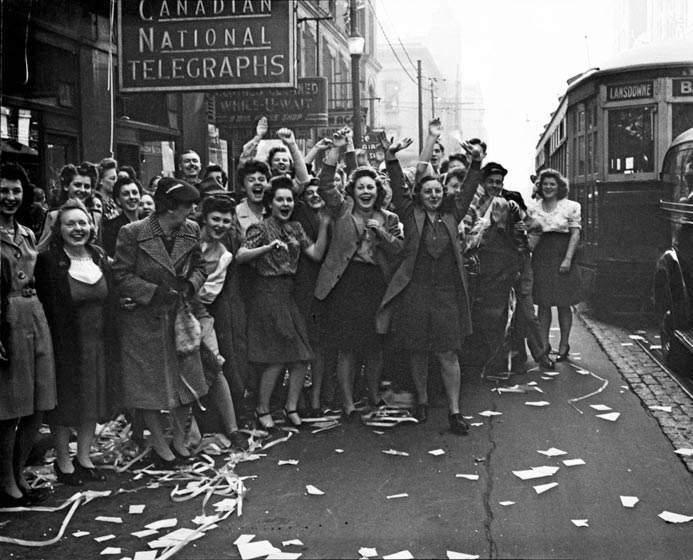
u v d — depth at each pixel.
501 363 8.06
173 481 5.16
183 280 5.33
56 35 9.59
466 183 6.41
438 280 6.23
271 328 6.17
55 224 5.11
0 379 4.56
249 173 6.61
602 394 7.28
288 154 7.23
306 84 15.93
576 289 8.48
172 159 14.27
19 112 9.03
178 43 8.09
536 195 8.76
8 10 8.72
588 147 12.58
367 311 6.42
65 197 6.64
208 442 5.80
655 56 11.61
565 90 14.91
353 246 6.41
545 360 8.33
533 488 4.95
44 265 5.01
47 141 9.59
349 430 6.23
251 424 6.19
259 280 6.21
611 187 11.62
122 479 5.23
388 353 7.25
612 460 5.48
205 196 6.54
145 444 5.82
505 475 5.19
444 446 5.80
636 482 5.05
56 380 5.02
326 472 5.27
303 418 6.51
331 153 6.45
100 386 5.16
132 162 12.14
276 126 16.11
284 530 4.35
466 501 4.74
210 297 5.95
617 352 9.11
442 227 6.27
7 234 4.72
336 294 6.41
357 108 19.97
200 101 14.38
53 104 9.71
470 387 7.59
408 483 5.05
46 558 4.07
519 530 4.32
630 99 11.65
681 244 7.78
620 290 11.57
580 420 6.46
